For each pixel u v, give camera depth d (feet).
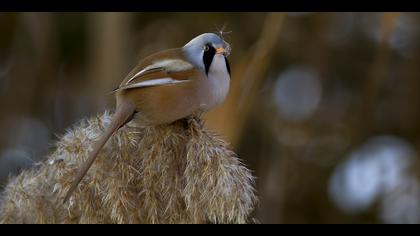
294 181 46.55
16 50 49.75
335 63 47.96
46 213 18.81
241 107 36.09
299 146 46.62
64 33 48.67
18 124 49.16
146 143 19.25
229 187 18.21
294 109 47.44
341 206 46.55
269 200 45.70
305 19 46.85
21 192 18.80
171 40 45.91
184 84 20.99
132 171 18.69
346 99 47.80
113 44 43.32
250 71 36.19
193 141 18.63
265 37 36.81
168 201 18.61
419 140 46.85
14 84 49.57
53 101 49.57
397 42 46.78
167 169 18.74
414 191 45.47
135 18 46.60
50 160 19.15
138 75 21.08
